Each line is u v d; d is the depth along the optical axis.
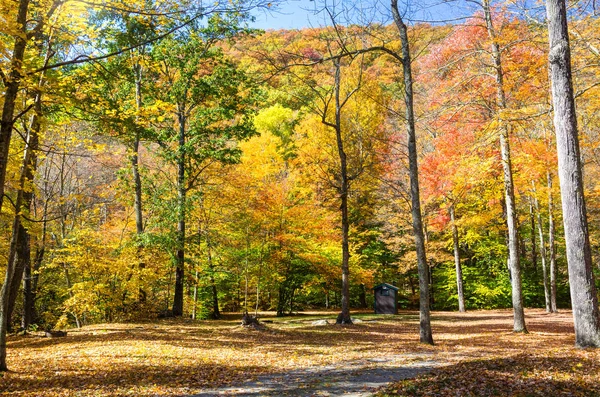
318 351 11.41
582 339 8.32
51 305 22.67
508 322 19.66
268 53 15.07
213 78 19.41
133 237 18.59
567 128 8.63
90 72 9.60
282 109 35.41
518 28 12.86
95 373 8.14
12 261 8.48
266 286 24.88
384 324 19.23
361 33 13.70
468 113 14.16
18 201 8.69
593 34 10.91
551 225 24.34
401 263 30.47
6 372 8.11
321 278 25.67
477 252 33.31
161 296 24.56
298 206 22.20
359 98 26.30
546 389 5.79
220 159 19.53
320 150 26.25
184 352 10.84
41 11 8.74
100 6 6.77
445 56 15.21
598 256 27.16
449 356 9.66
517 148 14.55
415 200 12.41
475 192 20.38
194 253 20.70
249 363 9.48
